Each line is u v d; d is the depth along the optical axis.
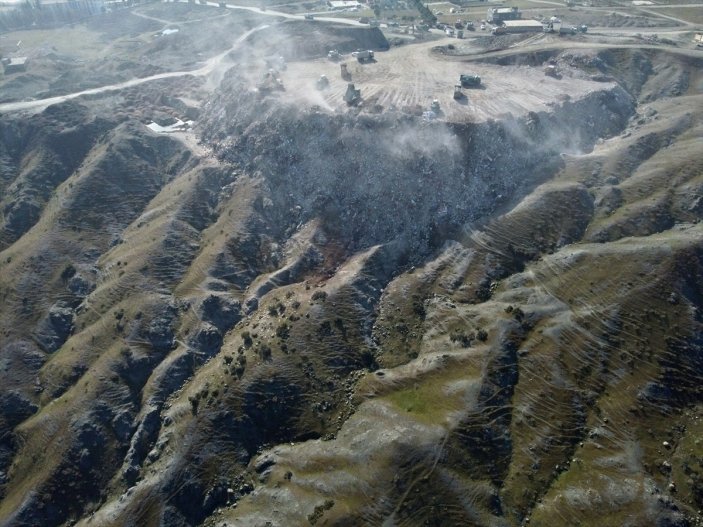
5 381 114.62
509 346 102.94
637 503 83.06
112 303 124.94
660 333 100.50
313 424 100.94
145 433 104.12
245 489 94.44
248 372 105.69
